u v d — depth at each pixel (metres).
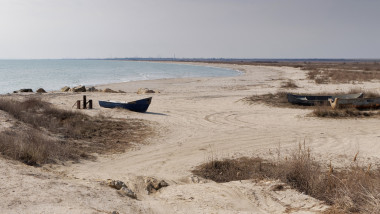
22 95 27.42
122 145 12.14
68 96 27.58
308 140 12.95
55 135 12.48
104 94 29.64
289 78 52.56
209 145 12.34
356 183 6.87
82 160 9.90
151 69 108.56
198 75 71.88
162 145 12.33
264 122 17.12
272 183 7.34
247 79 52.69
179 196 6.38
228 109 21.61
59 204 4.73
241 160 10.20
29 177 6.15
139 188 6.91
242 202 6.15
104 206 4.93
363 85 37.62
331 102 20.08
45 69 103.06
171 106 22.95
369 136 13.33
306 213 5.57
